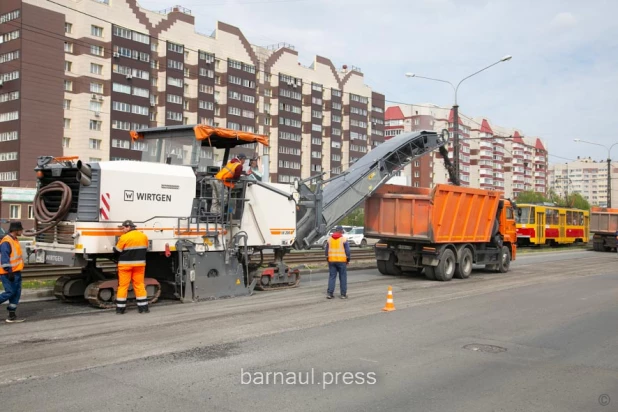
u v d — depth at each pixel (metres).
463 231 17.11
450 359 7.15
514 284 15.77
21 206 44.62
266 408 5.23
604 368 6.88
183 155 12.27
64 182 10.21
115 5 57.72
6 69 52.88
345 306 11.12
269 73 77.12
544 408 5.40
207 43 68.38
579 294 13.70
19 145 51.97
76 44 55.81
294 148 79.88
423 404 5.43
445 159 21.03
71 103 56.09
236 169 11.81
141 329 8.52
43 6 52.84
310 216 14.68
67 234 9.88
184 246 11.11
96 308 10.34
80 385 5.78
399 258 17.14
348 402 5.44
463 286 15.08
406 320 9.73
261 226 13.00
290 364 6.73
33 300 11.22
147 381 5.96
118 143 57.94
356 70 90.69
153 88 62.91
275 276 13.48
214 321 9.26
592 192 146.50
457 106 27.56
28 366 6.43
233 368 6.50
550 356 7.44
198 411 5.10
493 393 5.82
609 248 36.56
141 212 10.44
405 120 97.44
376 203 17.38
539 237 38.12
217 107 70.50
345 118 87.94
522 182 127.00
